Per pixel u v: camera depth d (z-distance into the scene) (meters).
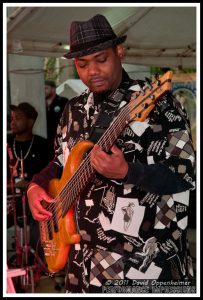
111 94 1.88
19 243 4.47
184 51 5.40
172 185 1.68
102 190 1.86
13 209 4.31
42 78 6.30
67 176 1.95
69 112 2.11
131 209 1.82
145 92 1.65
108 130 1.74
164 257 1.81
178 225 1.82
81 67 1.86
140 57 5.36
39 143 5.14
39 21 4.30
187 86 7.59
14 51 4.58
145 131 1.79
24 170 5.08
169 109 1.76
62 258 2.00
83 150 1.89
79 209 1.92
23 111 5.09
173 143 1.74
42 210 2.08
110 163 1.62
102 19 1.88
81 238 1.93
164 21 4.68
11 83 6.19
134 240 1.82
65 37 4.68
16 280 4.15
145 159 1.80
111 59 1.82
